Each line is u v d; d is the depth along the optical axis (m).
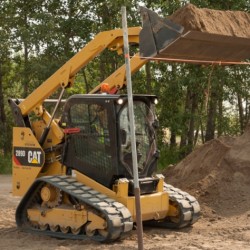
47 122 10.51
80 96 9.76
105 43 9.86
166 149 23.16
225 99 22.27
